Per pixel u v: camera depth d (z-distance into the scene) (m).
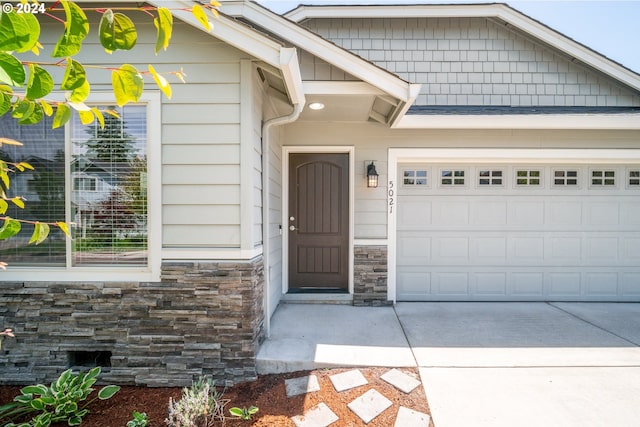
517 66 5.00
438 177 4.71
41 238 1.44
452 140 4.52
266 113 3.40
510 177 4.71
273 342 3.12
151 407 2.39
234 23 2.49
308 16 4.98
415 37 5.02
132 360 2.71
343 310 4.21
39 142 2.73
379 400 2.37
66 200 2.73
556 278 4.74
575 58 4.95
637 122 4.09
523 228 4.73
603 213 4.73
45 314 2.73
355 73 3.00
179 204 2.74
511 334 3.44
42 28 2.78
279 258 4.44
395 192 4.53
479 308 4.37
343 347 3.05
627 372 2.71
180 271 2.72
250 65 2.74
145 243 2.75
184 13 2.51
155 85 2.74
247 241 2.74
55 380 2.71
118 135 2.76
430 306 4.45
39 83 1.06
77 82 1.09
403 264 4.71
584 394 2.43
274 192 4.02
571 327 3.65
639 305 4.56
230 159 2.75
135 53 2.74
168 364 2.70
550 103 5.02
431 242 4.72
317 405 2.34
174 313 2.71
